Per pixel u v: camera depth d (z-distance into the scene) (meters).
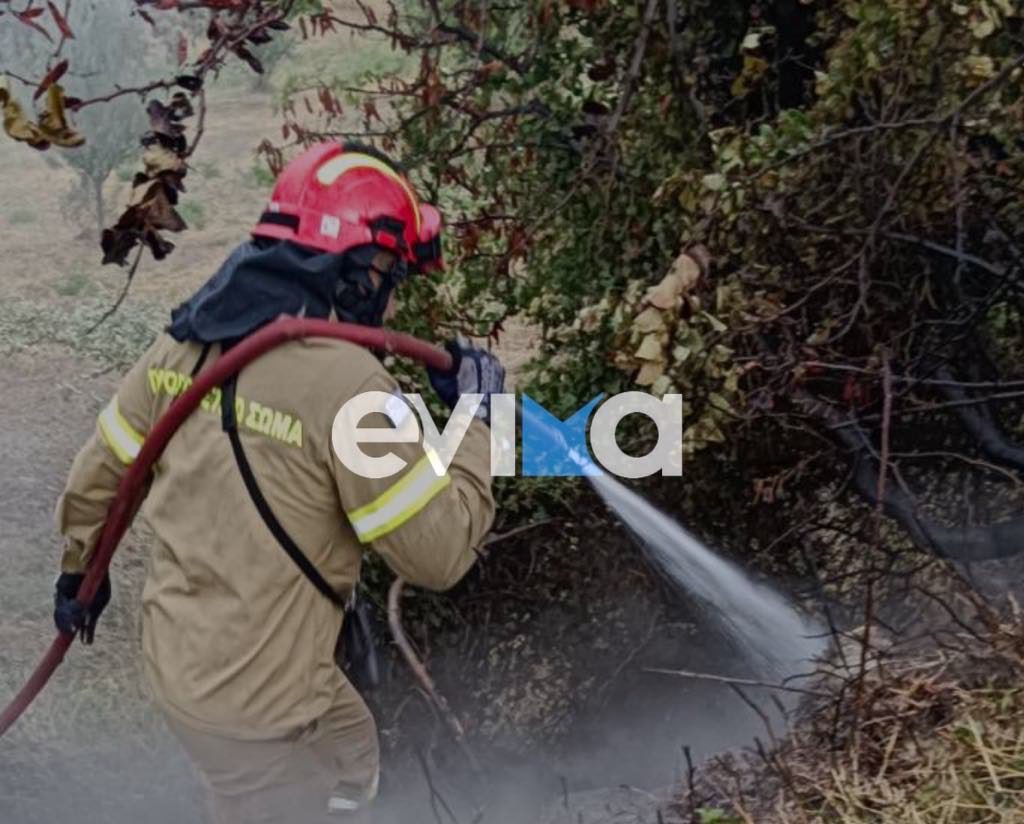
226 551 3.00
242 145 17.02
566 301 5.57
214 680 3.01
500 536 5.38
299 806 3.15
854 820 3.12
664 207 5.25
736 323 4.49
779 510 5.30
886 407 3.89
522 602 5.72
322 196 3.04
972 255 4.77
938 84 4.44
